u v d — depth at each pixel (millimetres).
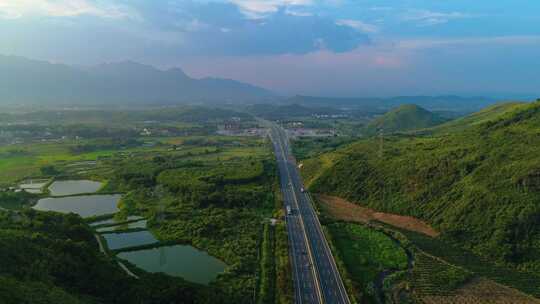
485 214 148000
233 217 176125
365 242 148875
